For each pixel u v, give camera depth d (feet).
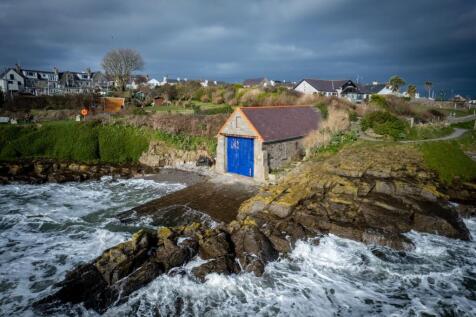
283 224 58.65
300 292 45.44
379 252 54.54
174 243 50.83
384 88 269.44
